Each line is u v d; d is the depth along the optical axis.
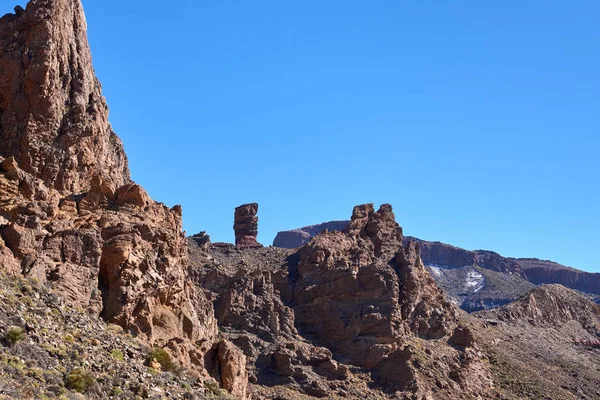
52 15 75.75
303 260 140.88
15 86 72.94
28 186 63.25
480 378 136.38
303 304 132.50
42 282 55.72
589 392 152.50
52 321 52.22
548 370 158.12
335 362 116.88
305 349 118.25
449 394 123.00
